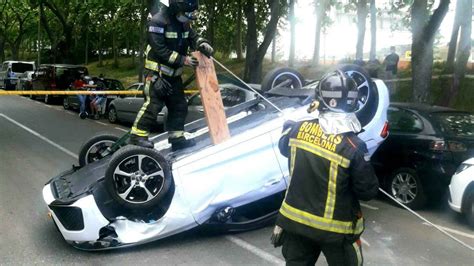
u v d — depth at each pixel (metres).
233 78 5.94
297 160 3.10
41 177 8.29
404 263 5.02
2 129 14.04
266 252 5.20
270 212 5.95
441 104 13.94
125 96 16.50
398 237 5.83
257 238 5.61
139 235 5.15
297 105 5.85
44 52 55.97
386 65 17.77
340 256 3.07
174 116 5.70
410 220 6.54
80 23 38.97
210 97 5.52
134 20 29.59
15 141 11.95
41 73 24.16
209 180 5.21
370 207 7.14
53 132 13.73
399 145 7.29
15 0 44.78
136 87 16.19
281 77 7.02
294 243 3.18
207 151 5.23
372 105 5.91
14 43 53.38
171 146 5.94
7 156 10.03
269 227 5.96
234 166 5.27
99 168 5.70
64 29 35.34
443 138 6.88
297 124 3.22
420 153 7.02
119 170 4.98
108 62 49.12
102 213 5.05
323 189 3.00
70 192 5.27
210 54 5.60
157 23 5.23
